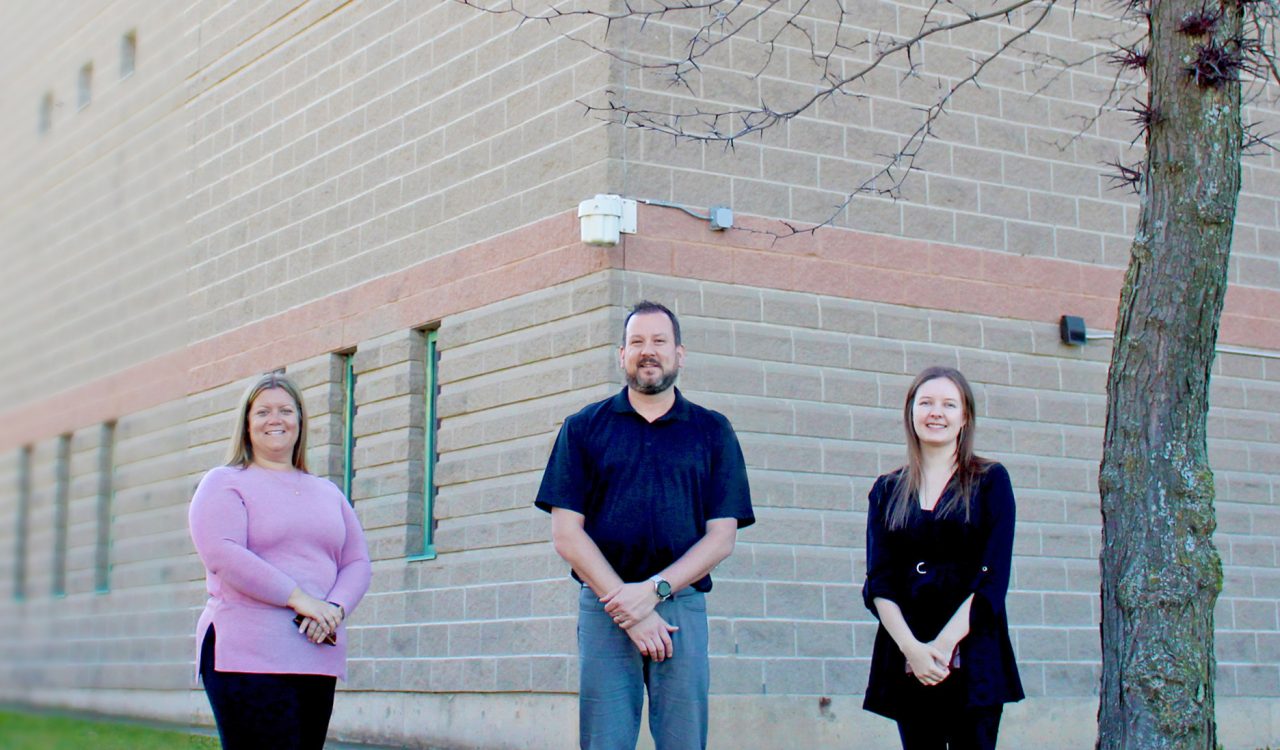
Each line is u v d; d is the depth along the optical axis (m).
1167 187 6.29
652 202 9.45
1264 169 12.42
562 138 9.77
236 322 13.10
